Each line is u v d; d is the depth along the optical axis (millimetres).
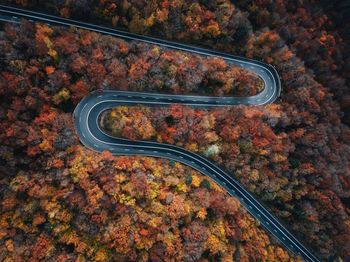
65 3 94688
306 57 130375
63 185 87188
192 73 104625
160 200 93188
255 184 109250
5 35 86938
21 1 92625
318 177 114062
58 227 86062
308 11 136125
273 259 107625
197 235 92938
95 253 86750
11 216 86312
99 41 95875
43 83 89375
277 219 115125
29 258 84375
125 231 87312
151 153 102938
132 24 101125
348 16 147500
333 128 122875
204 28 108062
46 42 87375
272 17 122000
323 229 115812
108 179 89625
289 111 115000
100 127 98875
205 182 102938
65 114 92500
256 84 118500
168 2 100438
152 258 89250
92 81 95125
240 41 114125
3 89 84062
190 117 102125
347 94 135000
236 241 101375
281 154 109812
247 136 105688
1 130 84625
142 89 103500
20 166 87875
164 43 109188
